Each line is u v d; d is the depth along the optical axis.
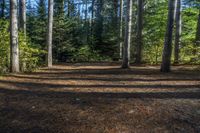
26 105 8.44
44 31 34.44
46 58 23.66
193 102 8.32
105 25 44.25
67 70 19.62
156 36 29.78
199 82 12.10
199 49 20.69
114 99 8.91
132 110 7.67
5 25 17.05
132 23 32.69
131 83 12.20
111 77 14.48
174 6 16.03
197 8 27.23
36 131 6.49
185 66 19.89
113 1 47.28
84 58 38.00
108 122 6.87
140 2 24.81
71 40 39.28
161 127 6.47
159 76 14.46
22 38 17.67
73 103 8.55
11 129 6.64
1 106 8.37
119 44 34.84
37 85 11.95
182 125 6.54
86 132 6.36
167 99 8.74
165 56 16.58
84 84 12.20
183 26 31.83
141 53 24.91
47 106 8.29
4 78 13.74
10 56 16.03
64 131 6.46
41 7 36.47
